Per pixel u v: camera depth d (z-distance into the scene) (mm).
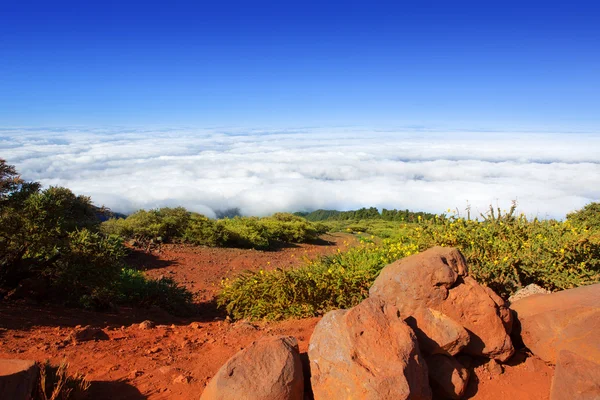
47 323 6246
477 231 7117
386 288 4395
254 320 6973
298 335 5422
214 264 14609
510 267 6219
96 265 7699
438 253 4559
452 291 4250
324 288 6758
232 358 3406
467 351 4117
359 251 7906
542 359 4301
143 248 15977
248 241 19562
